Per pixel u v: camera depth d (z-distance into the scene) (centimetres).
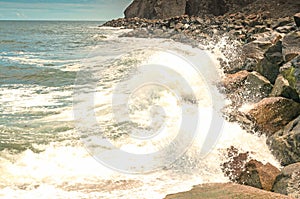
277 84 810
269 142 667
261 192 491
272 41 1167
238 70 1088
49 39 3822
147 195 505
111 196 502
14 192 505
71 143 675
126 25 5359
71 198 495
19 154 620
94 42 2934
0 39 3925
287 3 3061
